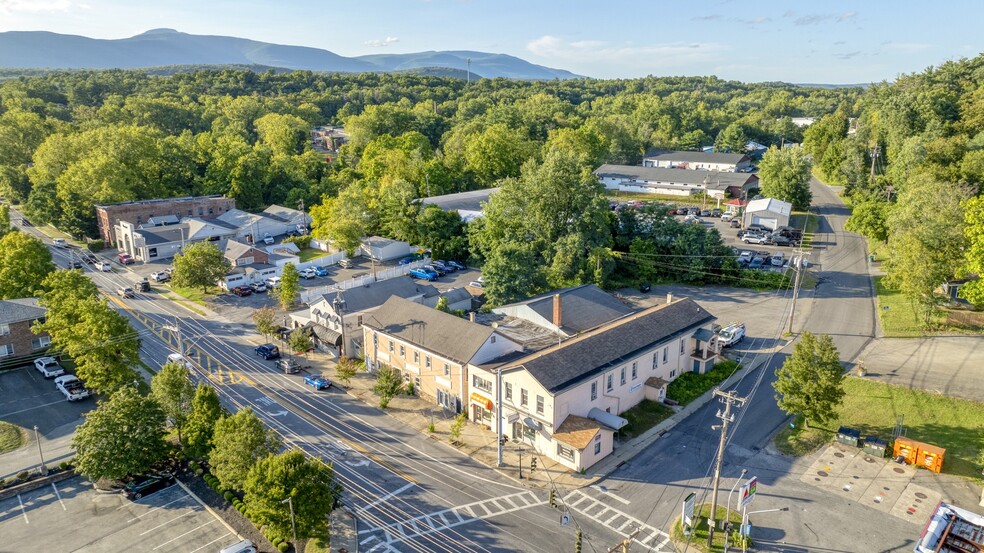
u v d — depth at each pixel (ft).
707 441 153.99
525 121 598.34
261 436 126.72
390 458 150.30
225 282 285.23
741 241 331.36
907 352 192.65
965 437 147.54
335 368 203.21
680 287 274.77
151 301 273.33
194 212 402.52
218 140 508.12
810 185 481.87
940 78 423.64
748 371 190.49
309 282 291.58
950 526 111.86
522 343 183.62
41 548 121.39
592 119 593.01
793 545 116.26
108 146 415.85
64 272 209.67
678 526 122.11
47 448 157.58
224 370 201.98
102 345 173.06
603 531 121.80
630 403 170.91
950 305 220.43
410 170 433.89
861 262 289.53
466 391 169.17
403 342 184.44
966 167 286.66
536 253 281.54
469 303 251.39
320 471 119.85
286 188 455.63
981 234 186.39
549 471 143.54
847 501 128.88
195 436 137.80
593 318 207.00
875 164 420.77
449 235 328.70
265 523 114.01
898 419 156.97
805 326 220.64
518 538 120.47
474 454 151.94
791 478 137.39
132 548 121.49
